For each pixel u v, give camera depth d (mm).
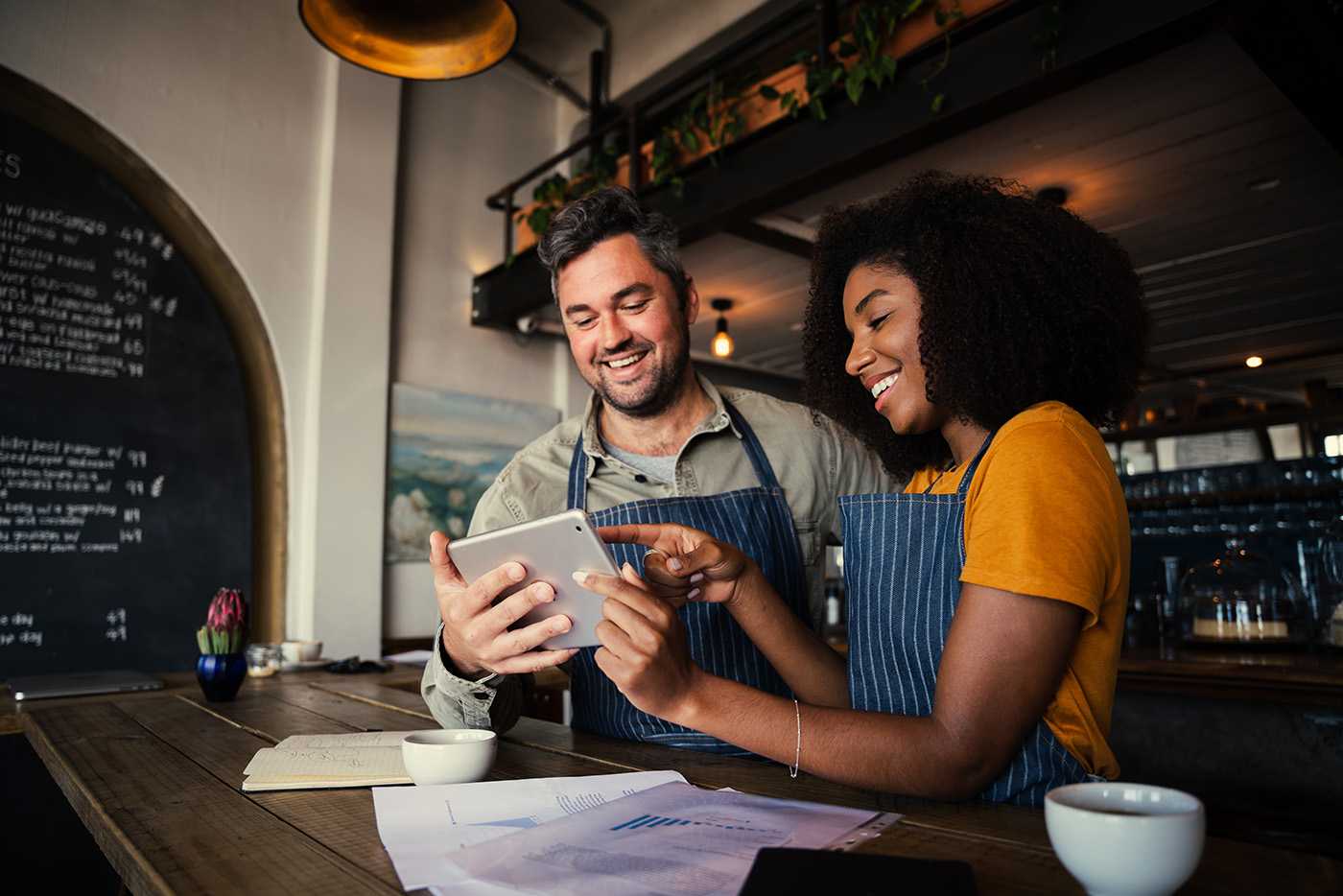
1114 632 857
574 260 1499
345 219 4141
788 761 821
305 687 2086
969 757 776
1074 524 802
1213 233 3689
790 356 5820
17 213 3363
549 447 1660
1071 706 835
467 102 4914
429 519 4383
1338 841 2049
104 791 1001
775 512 1531
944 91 2496
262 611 3824
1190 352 5664
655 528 1107
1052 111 2678
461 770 945
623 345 1498
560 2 4785
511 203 4566
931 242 1001
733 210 3143
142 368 3594
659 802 823
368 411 4113
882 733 804
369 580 4023
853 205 1270
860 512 1042
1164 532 3342
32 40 3410
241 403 3818
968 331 963
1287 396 6945
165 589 3541
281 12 4125
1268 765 2240
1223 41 2312
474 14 2434
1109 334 1005
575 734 1348
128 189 3678
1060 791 604
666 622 844
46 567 3307
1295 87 2295
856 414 1348
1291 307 4707
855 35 2654
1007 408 973
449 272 4699
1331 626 2398
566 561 925
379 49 2479
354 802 908
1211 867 659
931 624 949
